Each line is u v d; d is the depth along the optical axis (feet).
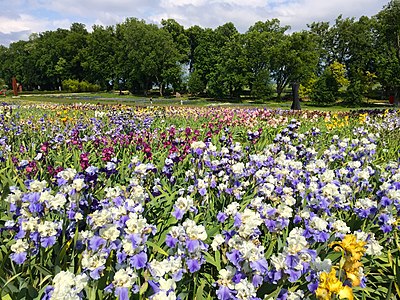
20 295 8.71
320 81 205.46
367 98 225.56
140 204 11.34
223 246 10.55
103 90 294.25
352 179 16.71
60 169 17.11
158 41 234.17
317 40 249.14
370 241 11.85
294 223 13.04
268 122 48.75
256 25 239.91
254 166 18.16
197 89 236.63
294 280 8.88
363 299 10.41
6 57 366.63
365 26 240.53
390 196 13.74
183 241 9.56
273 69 215.10
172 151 22.06
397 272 11.73
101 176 17.17
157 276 9.09
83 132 32.96
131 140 28.40
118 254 8.96
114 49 269.44
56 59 303.89
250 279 9.00
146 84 248.52
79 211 11.89
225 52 220.84
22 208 11.09
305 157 23.53
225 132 33.63
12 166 18.89
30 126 36.19
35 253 10.22
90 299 8.41
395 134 41.73
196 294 9.18
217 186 16.40
